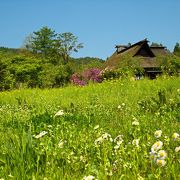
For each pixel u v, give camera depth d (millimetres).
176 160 3729
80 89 18438
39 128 6832
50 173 3775
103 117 8359
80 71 41812
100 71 39500
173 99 9555
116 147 4320
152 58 49969
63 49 94062
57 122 7441
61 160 4207
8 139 5406
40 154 4246
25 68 45562
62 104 12523
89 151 4633
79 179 3600
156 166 3615
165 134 5023
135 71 27891
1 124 8438
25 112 10438
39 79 44656
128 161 3951
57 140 5227
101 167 3828
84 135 5664
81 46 95062
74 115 8375
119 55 54500
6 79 41438
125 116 8141
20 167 3861
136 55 50312
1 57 46812
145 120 6836
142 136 5020
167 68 26609
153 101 9672
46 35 97625
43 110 10195
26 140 4211
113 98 12930
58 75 43406
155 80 18531
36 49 97438
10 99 17312
